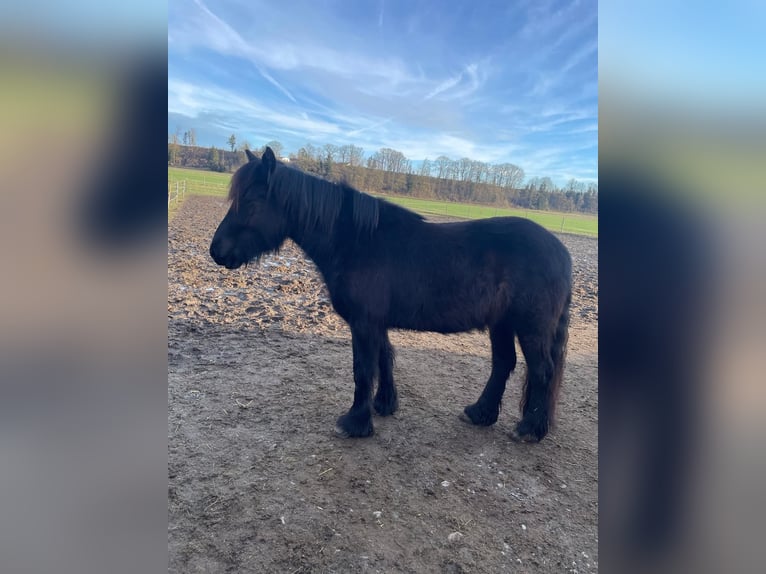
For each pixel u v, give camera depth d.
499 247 2.77
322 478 2.43
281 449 2.68
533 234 2.80
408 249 2.80
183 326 4.65
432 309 2.81
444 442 2.93
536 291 2.74
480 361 4.56
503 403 3.63
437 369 4.25
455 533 2.09
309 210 2.83
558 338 2.92
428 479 2.50
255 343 4.38
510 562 1.94
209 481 2.33
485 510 2.28
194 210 13.92
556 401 2.96
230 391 3.37
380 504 2.26
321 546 1.94
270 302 5.75
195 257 7.86
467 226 2.90
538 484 2.54
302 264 8.44
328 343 4.53
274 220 2.93
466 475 2.57
